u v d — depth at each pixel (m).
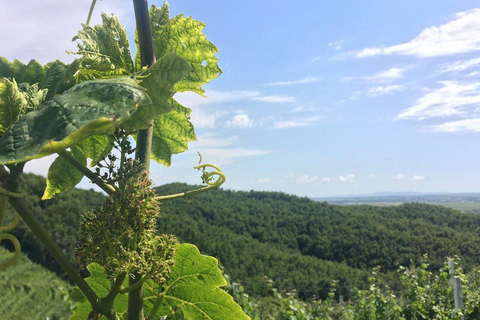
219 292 1.61
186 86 1.86
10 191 1.09
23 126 0.82
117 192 1.22
